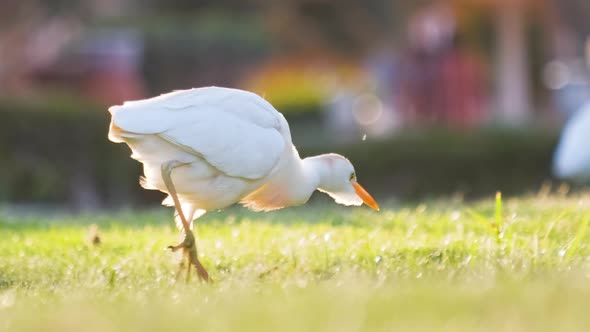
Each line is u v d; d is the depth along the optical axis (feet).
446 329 15.80
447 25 86.84
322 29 139.95
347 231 31.53
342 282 22.31
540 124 76.18
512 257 24.58
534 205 38.40
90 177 70.33
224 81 115.24
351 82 135.13
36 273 27.71
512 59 97.40
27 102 69.00
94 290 24.17
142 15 124.57
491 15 96.17
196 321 17.34
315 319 16.83
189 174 25.62
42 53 105.19
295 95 113.91
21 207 66.33
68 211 64.54
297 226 34.09
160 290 23.39
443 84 86.17
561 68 134.72
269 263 26.55
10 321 18.83
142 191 71.51
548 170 69.82
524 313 16.85
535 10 97.40
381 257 26.08
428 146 69.31
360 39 140.26
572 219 32.37
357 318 16.74
